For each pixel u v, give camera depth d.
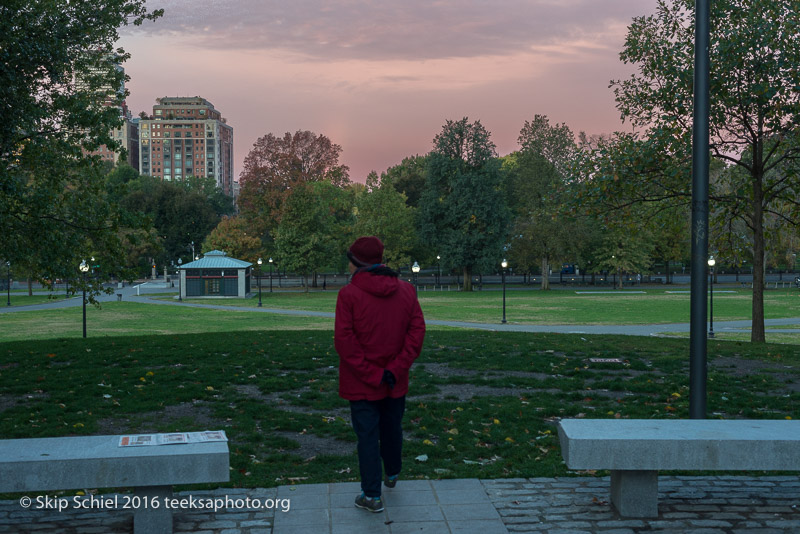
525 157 73.19
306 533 4.34
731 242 21.12
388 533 4.33
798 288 74.50
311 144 95.06
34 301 62.47
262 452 6.86
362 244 4.85
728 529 4.41
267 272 108.94
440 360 13.80
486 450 6.73
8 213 13.57
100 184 15.84
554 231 70.31
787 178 19.16
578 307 50.81
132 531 4.41
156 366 12.83
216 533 4.36
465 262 73.00
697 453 4.54
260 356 14.13
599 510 4.77
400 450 5.11
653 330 32.62
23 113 13.13
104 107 15.42
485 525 4.47
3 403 9.40
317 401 9.48
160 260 103.06
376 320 4.71
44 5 13.71
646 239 78.12
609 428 4.86
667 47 19.66
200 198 106.69
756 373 12.30
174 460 4.27
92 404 9.21
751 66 17.95
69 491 5.35
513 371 12.42
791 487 5.30
